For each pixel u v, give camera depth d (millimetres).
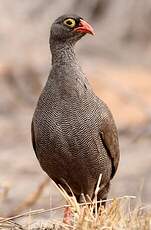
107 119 10422
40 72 26406
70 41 10516
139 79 27109
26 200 13148
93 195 10734
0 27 30922
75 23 10539
